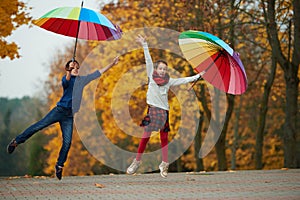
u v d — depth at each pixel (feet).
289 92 59.67
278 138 102.94
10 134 120.47
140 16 62.49
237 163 104.53
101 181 34.78
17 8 46.57
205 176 38.63
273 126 102.73
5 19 46.16
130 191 28.89
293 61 59.00
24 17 46.96
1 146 116.78
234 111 101.09
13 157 114.52
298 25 57.82
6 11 46.29
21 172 114.73
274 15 57.62
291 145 60.03
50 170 102.99
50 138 109.40
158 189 29.91
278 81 82.94
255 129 101.60
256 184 32.60
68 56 87.51
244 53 74.64
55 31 30.78
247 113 100.83
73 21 30.17
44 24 30.37
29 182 33.96
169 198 25.86
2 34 46.91
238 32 65.10
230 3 57.98
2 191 28.84
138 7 62.59
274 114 101.60
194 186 31.53
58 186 31.45
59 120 27.09
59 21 30.32
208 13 56.03
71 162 101.71
